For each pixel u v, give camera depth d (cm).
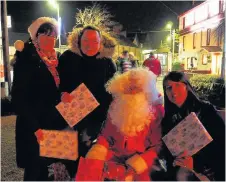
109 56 346
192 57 2636
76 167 345
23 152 324
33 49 323
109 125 304
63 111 320
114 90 302
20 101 311
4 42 1033
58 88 332
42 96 324
